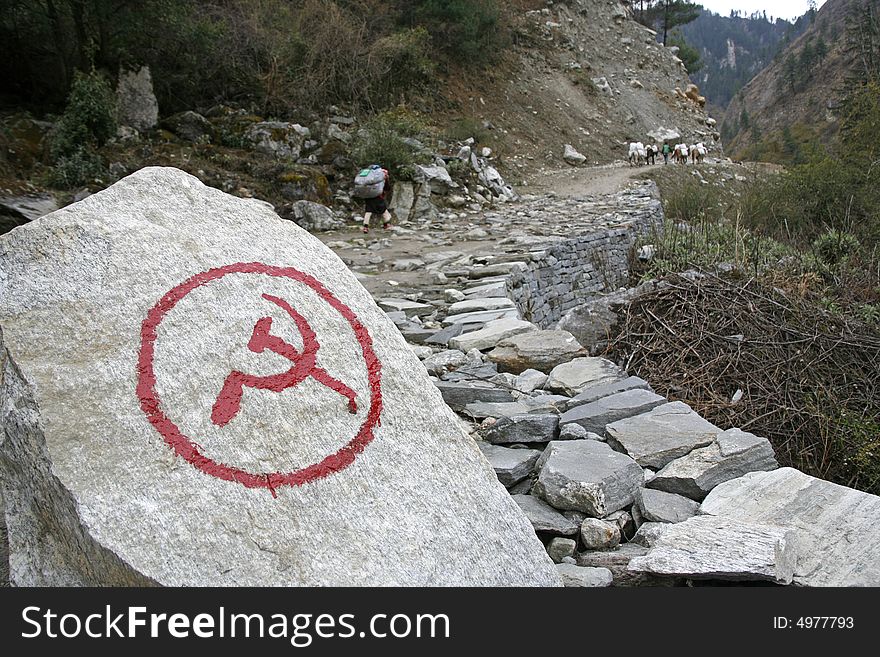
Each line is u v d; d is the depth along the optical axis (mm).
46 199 10172
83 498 1880
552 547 2992
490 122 24656
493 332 6008
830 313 7840
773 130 73125
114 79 13508
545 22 33438
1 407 2113
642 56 36125
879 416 6336
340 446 2244
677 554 2594
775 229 14891
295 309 2463
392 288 8102
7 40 13180
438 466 2367
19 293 2197
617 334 7277
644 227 13500
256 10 17406
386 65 20078
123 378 2104
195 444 2059
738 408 6230
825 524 2865
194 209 2584
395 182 14453
